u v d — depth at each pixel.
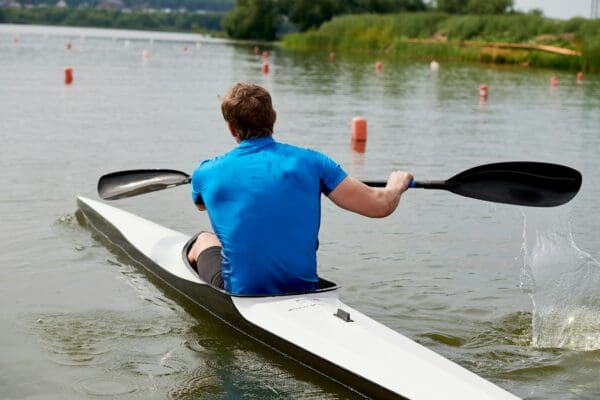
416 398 4.55
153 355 5.56
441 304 6.82
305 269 5.78
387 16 69.50
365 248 8.48
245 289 5.77
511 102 25.84
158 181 7.51
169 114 18.97
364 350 5.04
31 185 10.59
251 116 5.72
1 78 26.98
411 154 14.58
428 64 48.34
